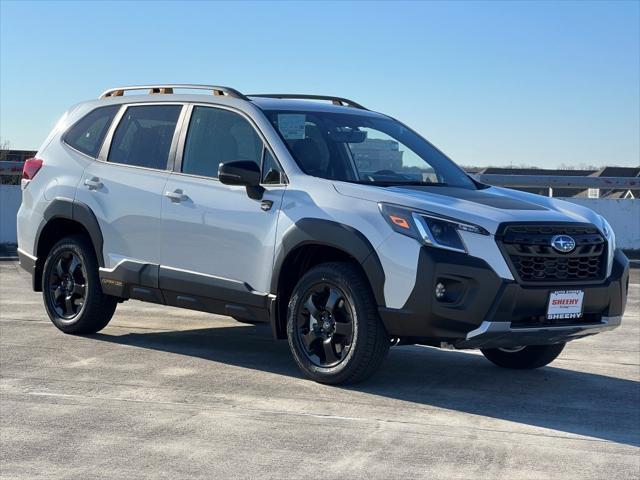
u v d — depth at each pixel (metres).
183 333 8.48
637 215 16.52
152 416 5.61
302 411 5.77
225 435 5.25
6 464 4.73
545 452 5.07
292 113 7.14
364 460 4.85
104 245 7.70
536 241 5.98
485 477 4.63
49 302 8.24
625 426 5.66
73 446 5.03
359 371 6.24
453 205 6.12
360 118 7.50
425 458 4.91
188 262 7.14
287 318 6.58
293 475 4.60
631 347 8.34
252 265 6.74
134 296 7.52
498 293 5.85
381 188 6.39
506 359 7.27
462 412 5.88
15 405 5.84
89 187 7.86
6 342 7.83
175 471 4.64
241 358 7.36
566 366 7.47
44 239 8.27
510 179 16.58
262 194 6.74
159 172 7.46
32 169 8.41
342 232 6.21
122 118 7.95
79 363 7.06
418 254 5.93
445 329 5.91
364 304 6.16
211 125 7.30
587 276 6.22
